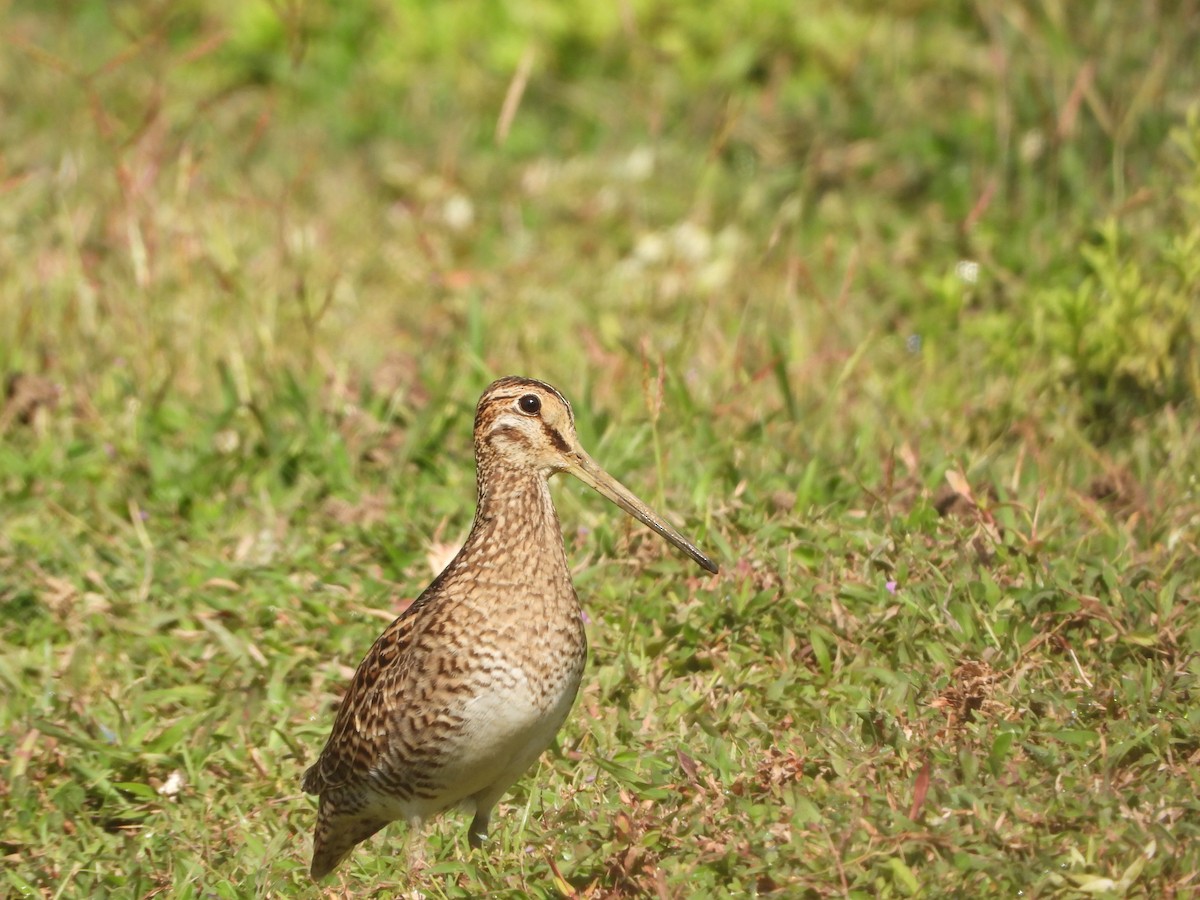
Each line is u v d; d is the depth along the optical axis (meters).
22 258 14.49
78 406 12.42
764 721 8.43
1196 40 14.97
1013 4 15.88
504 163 17.00
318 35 18.64
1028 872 6.77
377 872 7.88
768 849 7.14
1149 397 11.70
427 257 14.52
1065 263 13.19
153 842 8.32
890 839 6.96
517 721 7.47
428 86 18.11
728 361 12.36
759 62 17.34
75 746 8.99
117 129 16.23
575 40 17.98
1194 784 7.38
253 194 15.30
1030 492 10.44
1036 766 7.57
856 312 13.68
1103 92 14.56
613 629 9.41
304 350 13.00
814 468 10.39
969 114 15.84
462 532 10.62
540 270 15.18
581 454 7.93
